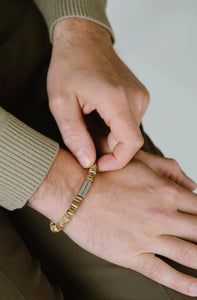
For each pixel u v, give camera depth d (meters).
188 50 0.83
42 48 0.46
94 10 0.44
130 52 0.82
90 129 0.41
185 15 0.87
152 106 0.77
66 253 0.41
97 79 0.39
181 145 0.76
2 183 0.35
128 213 0.38
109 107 0.37
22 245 0.38
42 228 0.41
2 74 0.43
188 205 0.39
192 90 0.80
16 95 0.45
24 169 0.35
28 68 0.45
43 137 0.37
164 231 0.38
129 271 0.39
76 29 0.43
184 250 0.38
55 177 0.37
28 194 0.36
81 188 0.37
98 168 0.39
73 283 0.40
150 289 0.39
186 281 0.38
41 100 0.45
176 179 0.43
